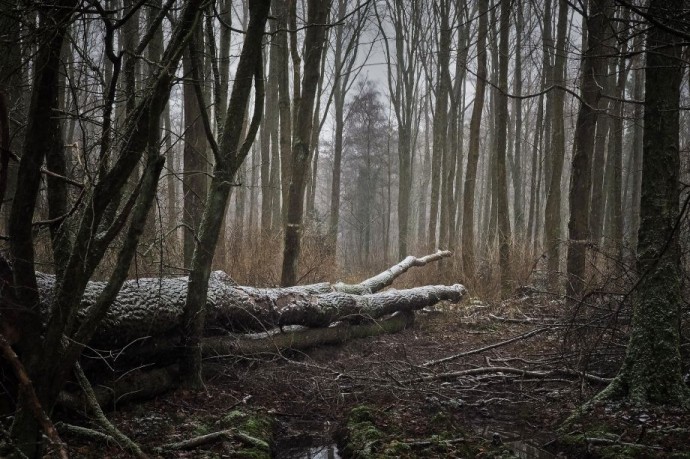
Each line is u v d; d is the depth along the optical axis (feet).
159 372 17.10
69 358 10.18
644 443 13.43
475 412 18.03
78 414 13.91
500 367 21.71
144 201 10.49
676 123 16.08
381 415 17.04
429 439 14.87
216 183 17.15
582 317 22.77
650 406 15.29
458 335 30.94
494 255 45.42
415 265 40.96
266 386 19.26
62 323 10.03
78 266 10.11
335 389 19.29
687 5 16.01
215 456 12.94
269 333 22.27
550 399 18.71
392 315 31.50
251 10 16.31
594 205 51.52
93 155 13.12
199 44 17.51
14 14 10.61
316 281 36.17
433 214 63.05
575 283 29.73
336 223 74.18
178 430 14.53
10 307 9.98
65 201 12.32
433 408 18.11
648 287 16.17
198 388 17.63
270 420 16.52
